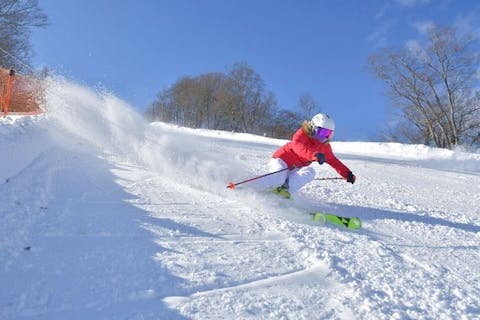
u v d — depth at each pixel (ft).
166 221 11.27
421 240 12.57
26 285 7.01
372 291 8.55
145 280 7.77
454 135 90.48
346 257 10.26
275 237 11.19
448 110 92.89
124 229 10.12
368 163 33.91
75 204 11.35
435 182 26.27
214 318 6.84
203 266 8.70
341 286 8.63
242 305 7.38
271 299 7.73
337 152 47.75
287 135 151.33
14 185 11.65
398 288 8.82
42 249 8.36
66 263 7.96
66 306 6.64
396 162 38.75
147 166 18.12
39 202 10.87
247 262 9.23
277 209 14.21
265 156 29.99
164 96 159.53
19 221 9.36
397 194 19.88
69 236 9.18
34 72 30.58
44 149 16.96
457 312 8.02
